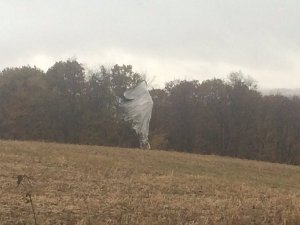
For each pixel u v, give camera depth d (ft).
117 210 44.83
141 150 161.58
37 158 89.97
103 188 59.31
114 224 38.99
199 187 69.15
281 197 62.90
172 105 279.90
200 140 270.46
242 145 264.93
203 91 278.67
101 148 151.12
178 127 275.39
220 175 101.40
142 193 57.98
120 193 55.77
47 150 114.83
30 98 231.09
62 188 56.13
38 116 232.32
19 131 229.25
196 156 155.94
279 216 47.70
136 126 244.01
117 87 256.32
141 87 253.85
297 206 53.16
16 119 229.04
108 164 91.86
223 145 269.44
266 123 262.26
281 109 266.36
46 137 232.94
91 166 83.92
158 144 255.70
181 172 97.25
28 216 39.83
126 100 252.62
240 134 267.18
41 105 233.14
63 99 240.32
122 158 117.50
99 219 40.52
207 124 271.49
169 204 50.93
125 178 71.72
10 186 53.42
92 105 247.29
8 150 105.50
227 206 51.08
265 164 151.64
